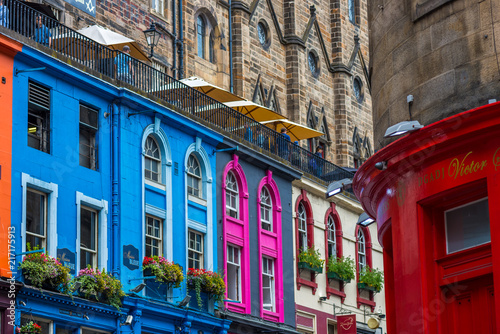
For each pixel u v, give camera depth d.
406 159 20.97
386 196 22.61
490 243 19.38
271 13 52.53
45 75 32.41
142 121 36.72
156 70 38.88
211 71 47.97
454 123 19.48
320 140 54.78
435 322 20.39
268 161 43.84
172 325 36.47
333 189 24.50
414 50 22.14
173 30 45.44
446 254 20.67
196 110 40.88
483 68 20.42
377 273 50.22
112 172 34.94
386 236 23.81
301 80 53.25
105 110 35.12
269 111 46.59
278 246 43.91
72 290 31.38
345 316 46.16
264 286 42.97
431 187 20.53
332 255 48.50
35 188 31.36
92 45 35.84
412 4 22.27
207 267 39.19
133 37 42.88
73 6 39.59
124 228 34.81
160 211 37.09
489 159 19.17
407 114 22.16
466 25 20.88
